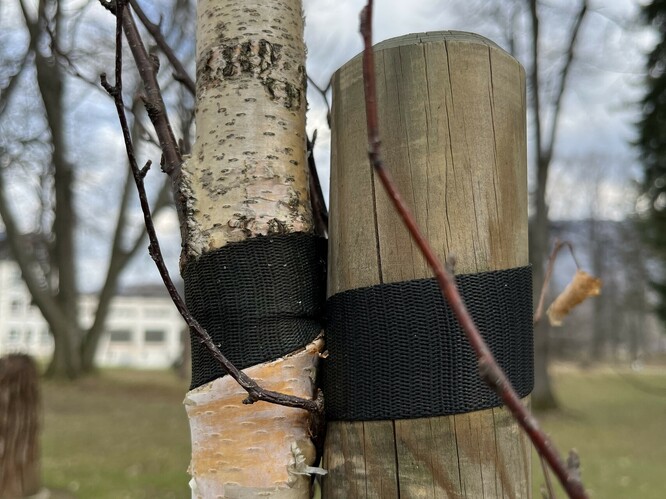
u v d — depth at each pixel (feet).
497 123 3.66
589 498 1.68
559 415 39.14
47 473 21.16
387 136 3.63
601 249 116.57
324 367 3.78
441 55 3.61
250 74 3.98
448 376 3.35
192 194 3.92
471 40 3.68
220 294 3.68
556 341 99.91
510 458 3.41
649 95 44.60
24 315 134.41
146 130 5.30
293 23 4.24
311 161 4.82
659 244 46.60
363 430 3.49
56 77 32.37
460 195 3.53
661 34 43.37
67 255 58.18
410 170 3.57
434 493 3.32
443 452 3.33
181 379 57.62
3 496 16.62
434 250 3.50
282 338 3.66
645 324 138.31
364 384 3.48
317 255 4.01
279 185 3.88
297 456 3.55
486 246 3.52
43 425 32.37
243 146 3.88
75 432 30.35
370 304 3.53
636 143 46.14
